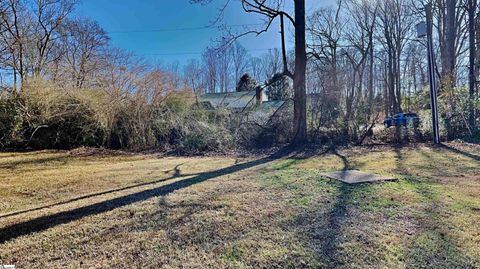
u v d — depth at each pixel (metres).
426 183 4.21
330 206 3.23
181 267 2.05
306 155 8.02
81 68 14.31
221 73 31.61
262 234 2.55
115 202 3.72
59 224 2.97
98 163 7.73
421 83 23.61
